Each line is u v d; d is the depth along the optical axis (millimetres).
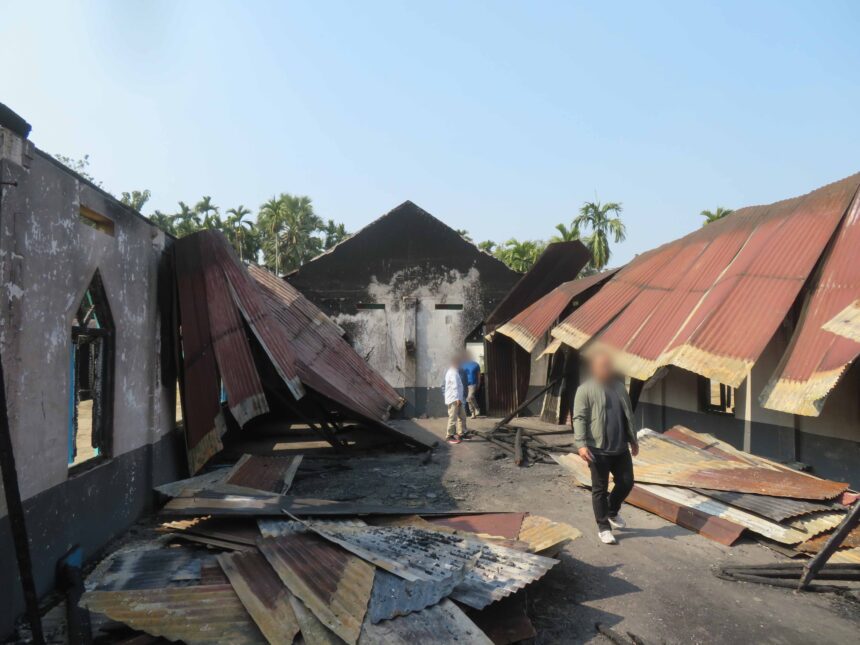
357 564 4180
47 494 4473
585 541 5785
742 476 6629
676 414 10039
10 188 3982
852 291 5836
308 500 6098
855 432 6312
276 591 3826
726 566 5047
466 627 3391
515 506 7098
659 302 8977
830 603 4383
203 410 8164
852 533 5277
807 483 6160
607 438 5707
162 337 7984
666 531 6070
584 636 3926
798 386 5543
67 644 3662
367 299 15984
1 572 3756
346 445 11266
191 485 6625
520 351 15461
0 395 3270
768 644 3791
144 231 7277
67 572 4570
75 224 5113
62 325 4812
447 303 16094
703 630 3982
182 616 3531
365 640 3230
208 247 9469
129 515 6379
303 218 60875
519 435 11344
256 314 9430
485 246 49469
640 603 4398
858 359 6289
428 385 15984
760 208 8625
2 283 3883
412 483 8367
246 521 5496
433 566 4137
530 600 4449
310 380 10039
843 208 6754
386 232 16156
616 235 44281
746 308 6844
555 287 15125
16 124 4129
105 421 5926
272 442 12086
